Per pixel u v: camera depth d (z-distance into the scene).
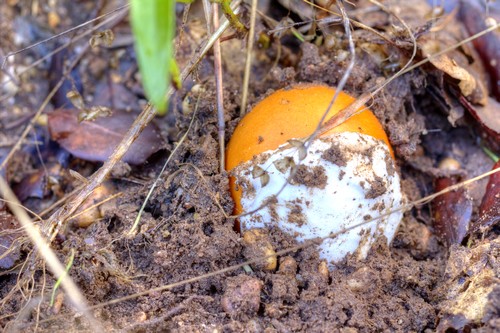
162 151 0.33
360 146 0.29
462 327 0.28
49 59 0.37
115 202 0.32
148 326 0.28
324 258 0.29
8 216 0.31
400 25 0.33
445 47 0.33
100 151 0.33
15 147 0.33
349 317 0.29
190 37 0.34
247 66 0.32
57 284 0.28
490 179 0.31
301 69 0.33
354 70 0.32
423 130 0.33
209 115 0.31
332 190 0.29
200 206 0.30
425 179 0.33
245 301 0.28
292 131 0.29
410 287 0.30
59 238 0.31
